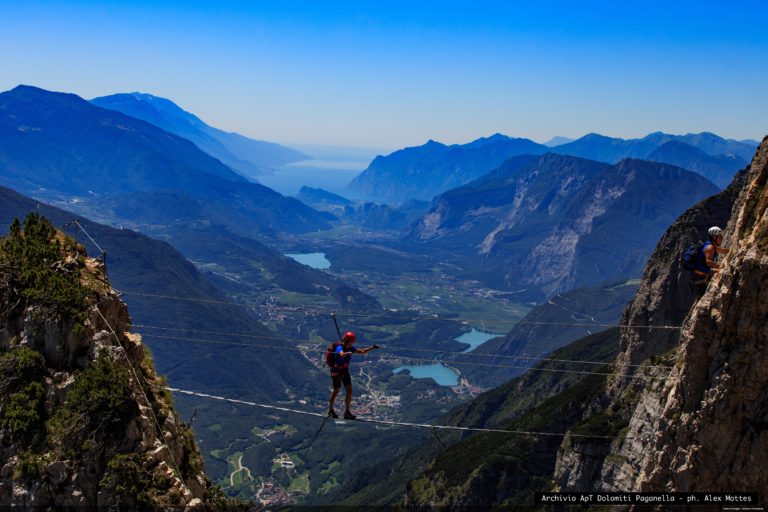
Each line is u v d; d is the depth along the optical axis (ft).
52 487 93.91
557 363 556.10
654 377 200.54
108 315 111.34
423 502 369.91
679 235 274.98
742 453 81.46
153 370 118.01
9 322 104.12
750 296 81.61
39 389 98.99
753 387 81.25
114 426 97.35
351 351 106.32
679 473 85.71
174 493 95.40
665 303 270.87
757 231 84.23
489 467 332.80
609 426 253.24
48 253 112.47
